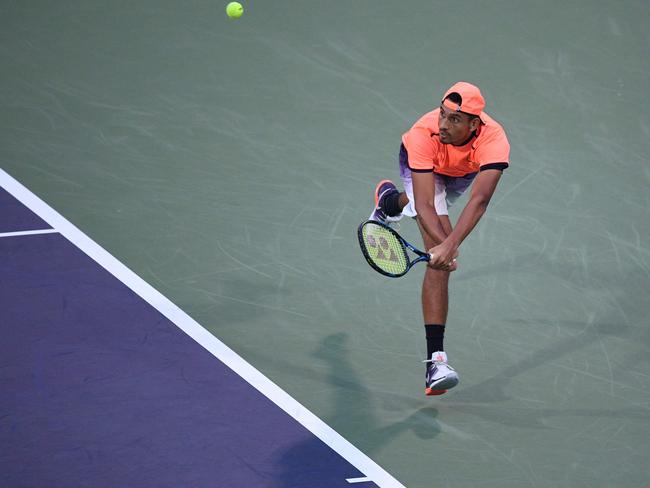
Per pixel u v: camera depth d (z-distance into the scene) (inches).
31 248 1171.3
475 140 904.3
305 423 887.7
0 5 1893.5
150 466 816.3
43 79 1633.9
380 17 1879.9
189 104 1573.6
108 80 1640.0
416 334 1043.9
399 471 828.0
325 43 1780.3
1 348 978.1
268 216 1273.4
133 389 924.0
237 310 1070.4
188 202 1300.4
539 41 1808.6
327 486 801.6
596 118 1563.7
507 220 1279.5
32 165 1375.5
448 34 1824.6
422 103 1599.4
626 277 1160.8
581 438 884.0
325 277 1144.2
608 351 1021.8
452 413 916.0
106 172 1369.3
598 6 1943.9
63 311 1048.8
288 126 1518.2
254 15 1873.8
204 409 899.4
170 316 1051.3
